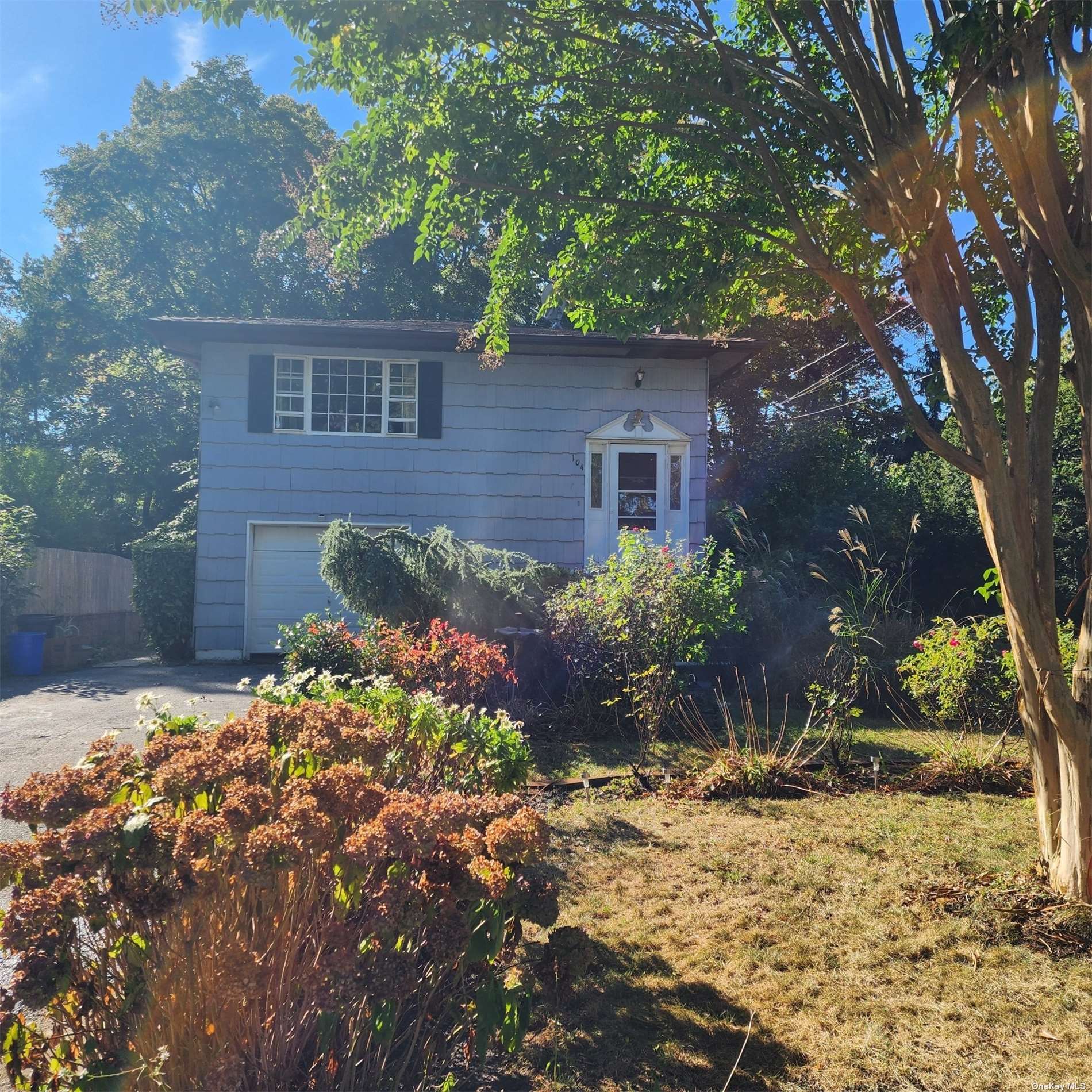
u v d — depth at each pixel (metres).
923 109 5.31
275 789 2.70
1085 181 3.96
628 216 5.29
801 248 4.58
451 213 5.34
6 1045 2.33
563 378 14.17
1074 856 4.21
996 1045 3.13
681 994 3.50
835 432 16.33
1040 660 4.22
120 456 25.39
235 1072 2.38
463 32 4.37
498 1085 2.90
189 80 26.92
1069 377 4.40
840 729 7.30
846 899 4.40
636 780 6.72
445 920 2.53
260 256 26.39
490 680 8.05
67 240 27.48
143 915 2.28
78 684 11.18
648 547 9.02
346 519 13.75
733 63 4.74
